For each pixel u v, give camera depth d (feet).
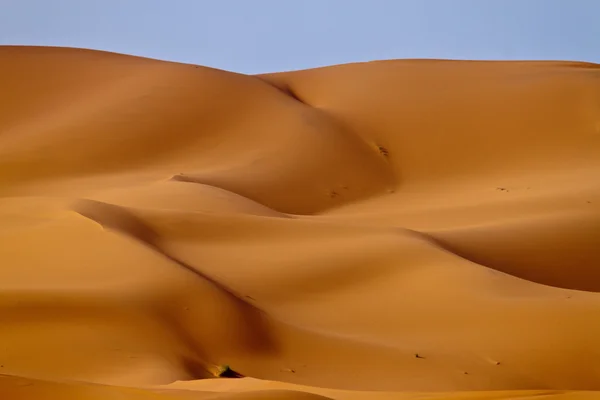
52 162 248.73
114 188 217.15
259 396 40.91
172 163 245.65
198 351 92.48
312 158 242.58
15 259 115.96
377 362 94.53
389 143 255.70
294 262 126.21
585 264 149.18
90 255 113.70
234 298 101.65
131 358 84.84
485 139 254.88
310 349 96.63
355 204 225.97
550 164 240.53
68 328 89.61
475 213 183.62
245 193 217.97
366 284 120.88
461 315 108.47
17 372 78.33
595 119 255.50
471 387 89.86
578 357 98.27
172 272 104.63
